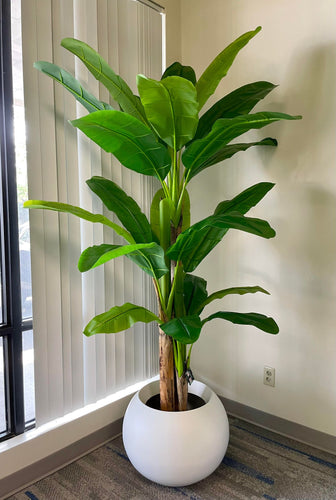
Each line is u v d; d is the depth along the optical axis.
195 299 1.72
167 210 1.62
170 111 1.36
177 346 1.64
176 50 2.23
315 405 1.87
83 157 1.79
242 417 2.15
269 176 1.95
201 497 1.54
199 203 2.25
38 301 1.63
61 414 1.75
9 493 1.57
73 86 1.39
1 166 1.57
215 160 1.76
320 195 1.79
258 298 2.03
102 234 1.89
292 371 1.93
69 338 1.77
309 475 1.67
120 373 2.05
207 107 2.15
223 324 2.19
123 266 2.01
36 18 1.55
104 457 1.82
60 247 1.71
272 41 1.88
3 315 1.63
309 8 1.75
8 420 1.67
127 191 2.02
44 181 1.62
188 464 1.48
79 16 1.72
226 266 2.15
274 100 1.90
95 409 1.90
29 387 1.83
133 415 1.61
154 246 1.32
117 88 1.48
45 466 1.69
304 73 1.79
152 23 2.10
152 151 1.45
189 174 1.64
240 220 1.32
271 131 1.92
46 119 1.62
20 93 1.63
